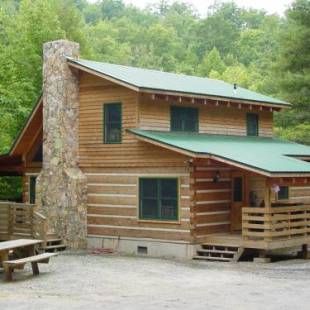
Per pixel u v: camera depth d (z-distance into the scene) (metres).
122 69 26.16
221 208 23.59
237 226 24.20
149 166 23.36
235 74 72.94
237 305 14.10
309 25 38.44
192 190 22.31
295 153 26.17
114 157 24.31
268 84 49.19
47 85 25.41
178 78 28.02
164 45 107.81
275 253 24.27
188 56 97.19
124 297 15.06
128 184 23.98
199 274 18.84
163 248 23.00
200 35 109.06
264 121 29.45
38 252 23.47
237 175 24.27
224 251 22.02
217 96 25.41
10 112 31.64
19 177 34.50
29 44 35.41
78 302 14.45
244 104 27.19
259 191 25.05
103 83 24.61
